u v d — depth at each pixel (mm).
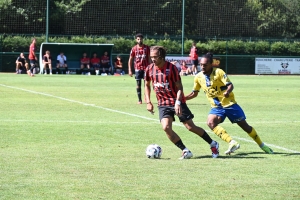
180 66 74562
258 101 37406
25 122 24609
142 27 94688
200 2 97875
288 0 102250
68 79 60812
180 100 16062
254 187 12844
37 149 17750
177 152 17562
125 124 24406
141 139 20156
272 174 14234
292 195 12164
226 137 17125
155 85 16469
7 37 77500
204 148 18453
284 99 39125
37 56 76812
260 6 100875
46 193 12148
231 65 80375
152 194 12133
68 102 34656
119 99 37469
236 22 99500
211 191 12445
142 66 34312
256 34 100562
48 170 14500
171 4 95562
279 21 100875
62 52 74375
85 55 73750
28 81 55562
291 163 15773
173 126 23797
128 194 12117
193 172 14406
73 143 19078
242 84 57062
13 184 12930
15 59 76312
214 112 17453
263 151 17969
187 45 80812
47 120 25453
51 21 91062
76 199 11695
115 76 70062
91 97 38719
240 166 15258
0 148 17844
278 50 83000
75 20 92312
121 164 15414
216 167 15086
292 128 23797
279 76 76938
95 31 93125
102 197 11859
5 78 60281
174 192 12328
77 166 15070
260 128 23734
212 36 94062
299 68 80562
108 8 93250
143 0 94500
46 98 37188
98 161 15820
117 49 80250
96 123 24609
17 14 88750
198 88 17844
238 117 17344
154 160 16094
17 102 34000
